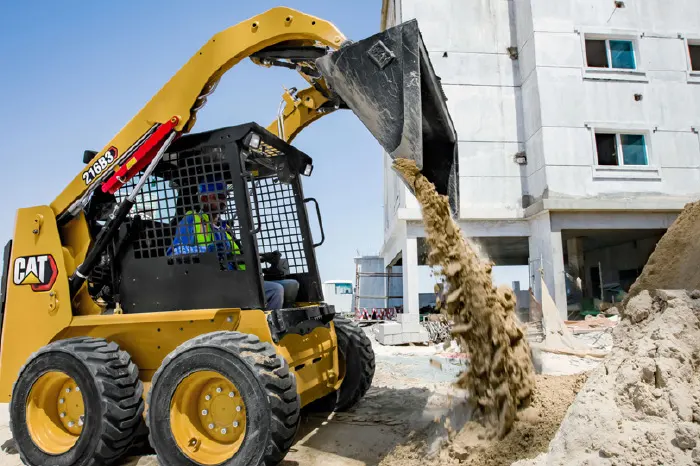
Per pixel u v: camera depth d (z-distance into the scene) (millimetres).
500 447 3162
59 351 3910
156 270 4270
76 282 4395
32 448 3953
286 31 4305
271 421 3229
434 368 7785
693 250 3355
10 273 4605
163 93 4453
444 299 3756
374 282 22969
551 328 9242
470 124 15219
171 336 4062
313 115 5488
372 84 3727
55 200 4613
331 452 3977
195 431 3582
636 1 14938
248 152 4383
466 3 15586
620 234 15867
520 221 14867
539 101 14258
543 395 3557
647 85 14664
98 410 3725
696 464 2125
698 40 15094
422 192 3746
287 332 3844
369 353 5223
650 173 14336
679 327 2723
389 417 4910
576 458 2350
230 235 4074
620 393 2564
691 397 2416
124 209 4277
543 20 14562
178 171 4336
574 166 14094
